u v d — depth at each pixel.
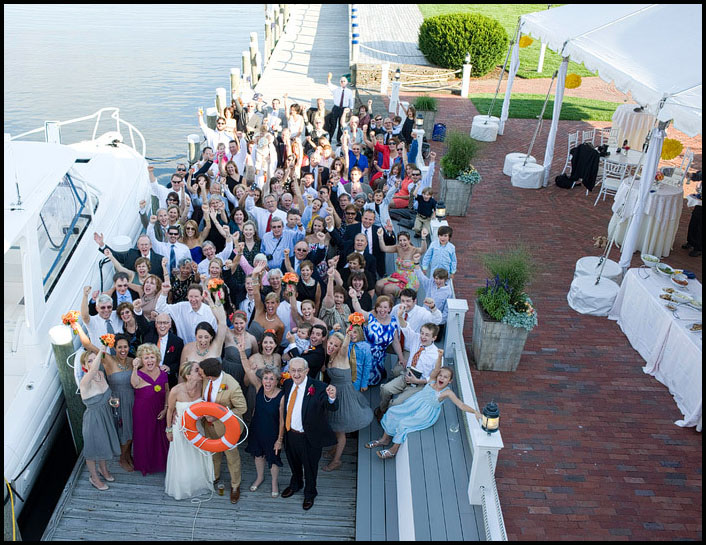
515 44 16.34
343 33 28.59
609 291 9.74
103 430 6.71
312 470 6.68
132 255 8.98
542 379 8.37
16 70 23.95
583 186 14.63
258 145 12.65
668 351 8.20
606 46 11.63
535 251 11.49
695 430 7.58
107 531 6.55
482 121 17.39
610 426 7.58
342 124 16.16
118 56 26.09
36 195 7.79
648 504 6.55
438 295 8.47
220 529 6.59
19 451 6.66
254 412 6.73
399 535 6.34
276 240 9.20
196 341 6.96
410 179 12.13
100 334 7.37
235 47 27.73
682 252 11.48
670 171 13.06
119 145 12.99
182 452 6.70
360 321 7.06
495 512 5.85
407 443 6.99
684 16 11.53
